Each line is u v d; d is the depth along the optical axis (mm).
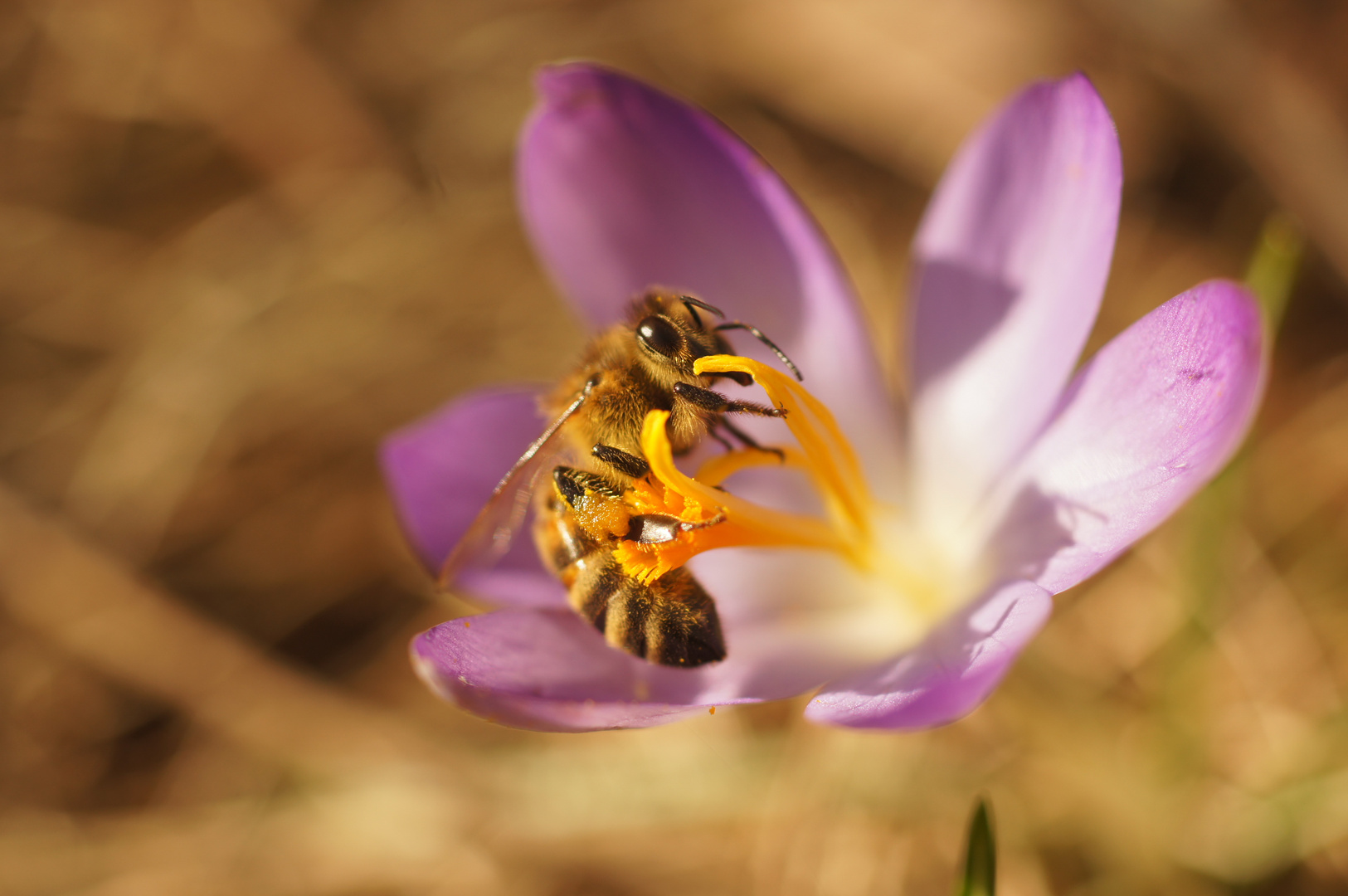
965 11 182
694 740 163
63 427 178
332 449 178
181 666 169
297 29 190
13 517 172
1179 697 152
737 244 146
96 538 174
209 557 175
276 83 188
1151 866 154
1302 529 163
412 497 146
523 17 190
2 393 180
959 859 159
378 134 187
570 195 146
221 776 167
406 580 173
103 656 170
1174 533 164
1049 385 140
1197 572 151
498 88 188
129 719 170
